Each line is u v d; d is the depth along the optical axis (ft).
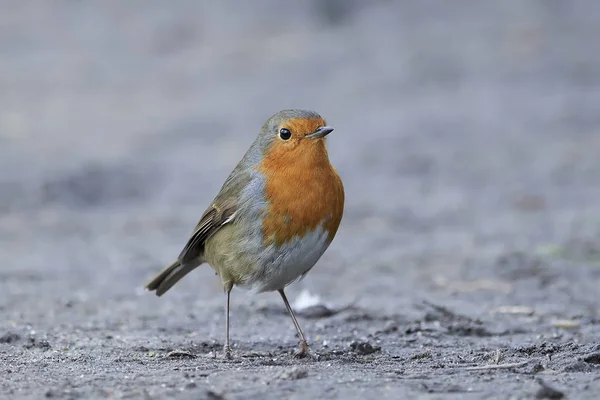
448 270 41.27
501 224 49.83
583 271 39.73
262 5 112.16
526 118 72.13
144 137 72.02
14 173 61.31
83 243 48.11
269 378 21.77
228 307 27.04
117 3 119.44
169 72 93.61
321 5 108.27
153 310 34.76
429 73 85.40
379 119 73.97
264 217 25.66
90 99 85.81
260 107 79.46
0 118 79.20
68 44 106.22
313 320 33.09
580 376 22.17
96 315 33.73
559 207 52.75
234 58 96.22
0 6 122.52
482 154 64.44
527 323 31.86
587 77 80.69
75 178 59.67
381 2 107.96
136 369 23.57
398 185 59.41
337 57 92.84
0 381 21.95
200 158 65.72
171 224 52.19
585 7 98.94
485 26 97.35
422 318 32.60
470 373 22.75
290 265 26.00
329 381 21.48
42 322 32.07
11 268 42.57
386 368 23.67
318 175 25.50
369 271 41.55
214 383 21.30
